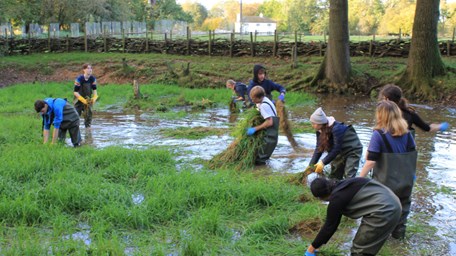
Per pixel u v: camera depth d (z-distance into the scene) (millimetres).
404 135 5043
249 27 100750
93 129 11711
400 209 4402
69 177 7000
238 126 8578
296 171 7895
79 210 6016
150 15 69812
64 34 39594
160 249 4840
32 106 15492
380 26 68500
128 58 25078
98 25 43625
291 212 6000
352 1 75500
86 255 4777
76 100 11914
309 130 11070
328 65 19531
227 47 25141
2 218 5695
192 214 5832
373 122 12852
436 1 17469
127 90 19156
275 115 8250
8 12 38125
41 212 5777
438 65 17797
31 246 4969
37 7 44781
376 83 19281
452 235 5426
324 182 4484
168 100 16484
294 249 4969
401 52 22531
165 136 10703
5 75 23391
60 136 9695
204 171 7488
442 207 6277
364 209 4391
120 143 9969
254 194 6312
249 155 8055
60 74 23797
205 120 13016
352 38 39906
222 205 6023
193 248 4852
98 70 23594
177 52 26047
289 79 20875
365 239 4453
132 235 5340
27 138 10031
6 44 27625
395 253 4980
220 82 20797
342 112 14781
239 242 5121
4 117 12734
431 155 8922
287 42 24219
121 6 56594
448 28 54969
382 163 5020
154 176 7125
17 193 6273
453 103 16484
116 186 6645
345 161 6859
